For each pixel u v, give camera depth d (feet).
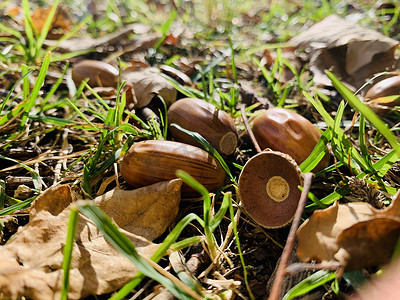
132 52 0.76
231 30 0.95
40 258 0.27
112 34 0.82
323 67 0.60
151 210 0.32
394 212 0.26
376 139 0.45
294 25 0.96
